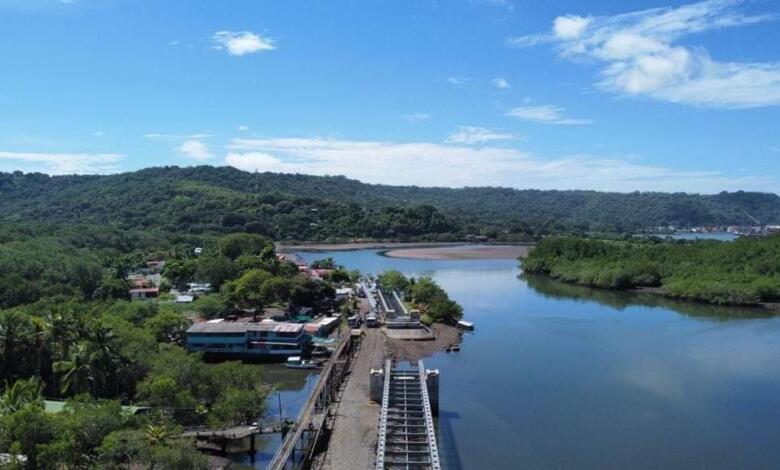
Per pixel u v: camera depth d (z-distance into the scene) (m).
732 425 117.81
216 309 199.12
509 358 164.00
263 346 164.12
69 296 194.12
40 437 83.31
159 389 106.56
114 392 114.38
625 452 105.62
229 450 103.62
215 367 120.56
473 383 141.88
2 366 115.38
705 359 163.88
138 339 127.50
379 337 182.88
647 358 164.50
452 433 112.81
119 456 83.00
